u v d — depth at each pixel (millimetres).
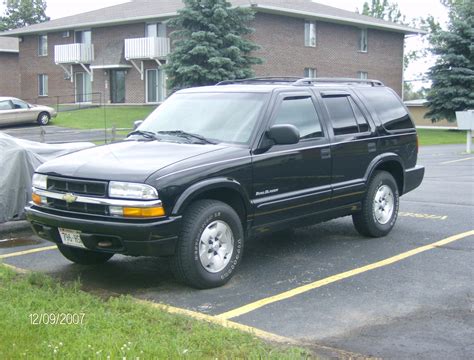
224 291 6023
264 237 8430
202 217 5879
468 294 5855
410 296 5812
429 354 4461
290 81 7676
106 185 5715
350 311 5406
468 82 35344
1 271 6379
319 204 7207
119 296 5871
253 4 31516
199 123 6887
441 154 22781
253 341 4508
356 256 7340
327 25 36938
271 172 6574
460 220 9492
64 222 5883
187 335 4559
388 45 41312
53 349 4254
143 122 7422
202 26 28234
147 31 35844
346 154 7570
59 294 5559
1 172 8539
